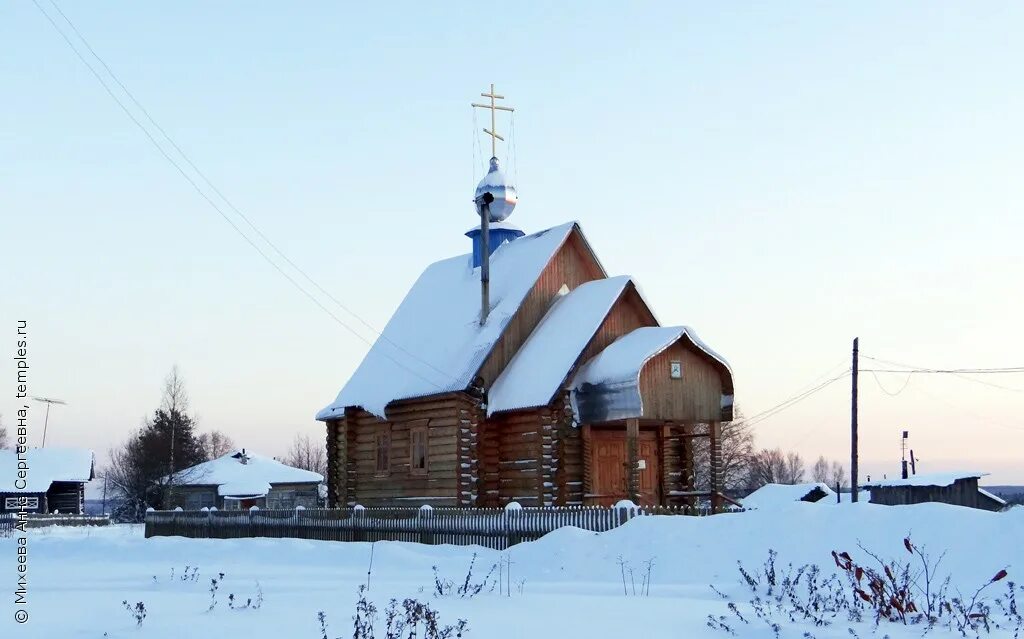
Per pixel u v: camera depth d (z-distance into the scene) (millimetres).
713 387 30750
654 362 29719
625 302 32438
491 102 39812
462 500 31328
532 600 14391
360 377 38344
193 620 12102
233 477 75000
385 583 17516
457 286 38781
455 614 12750
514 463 31547
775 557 17422
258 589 15664
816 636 10938
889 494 56562
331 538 31734
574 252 35812
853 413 42188
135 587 17203
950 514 16750
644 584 16969
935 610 13008
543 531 24359
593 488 30922
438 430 32812
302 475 78188
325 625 11617
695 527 19172
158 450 77000
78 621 12234
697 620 12164
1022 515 15977
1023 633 11305
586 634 11094
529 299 34031
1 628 11688
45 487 72688
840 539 17203
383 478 35344
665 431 32688
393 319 40656
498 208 38906
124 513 77500
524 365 32188
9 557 25375
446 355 34250
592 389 29859
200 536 38500
